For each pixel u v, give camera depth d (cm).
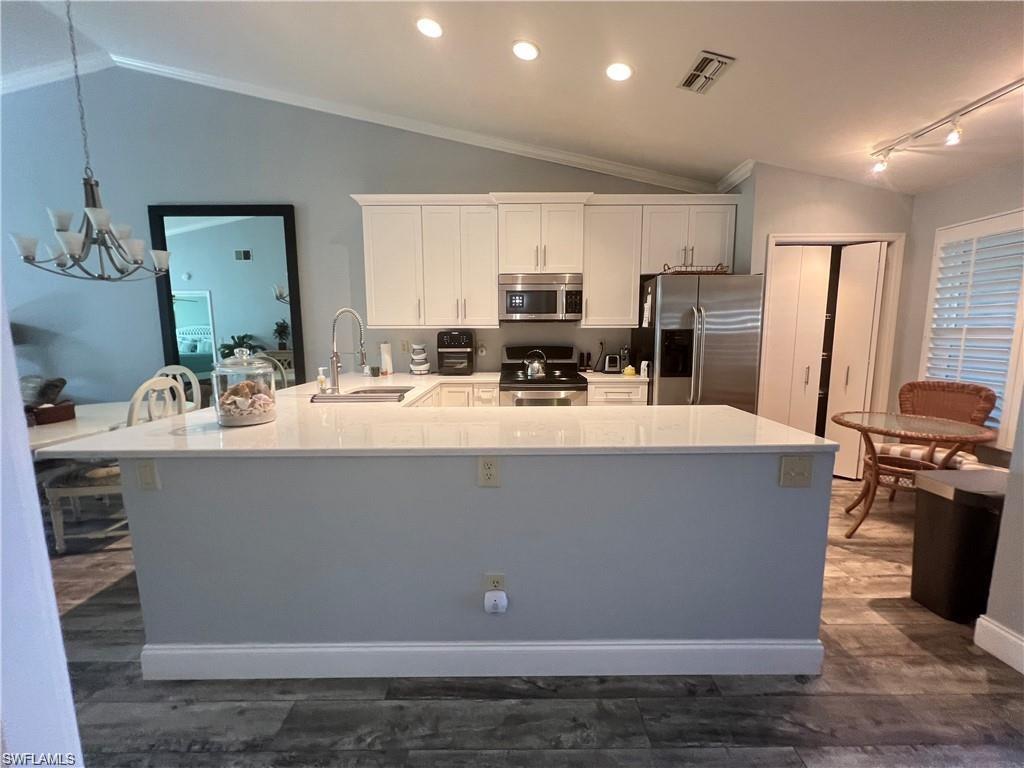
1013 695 163
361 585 169
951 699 162
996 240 280
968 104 224
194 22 292
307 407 227
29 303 409
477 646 172
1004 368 275
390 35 262
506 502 164
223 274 410
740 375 350
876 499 339
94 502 350
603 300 391
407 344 426
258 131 399
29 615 49
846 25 189
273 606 170
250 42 305
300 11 256
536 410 216
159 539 166
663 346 351
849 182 341
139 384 419
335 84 352
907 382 345
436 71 295
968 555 197
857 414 295
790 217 348
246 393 187
